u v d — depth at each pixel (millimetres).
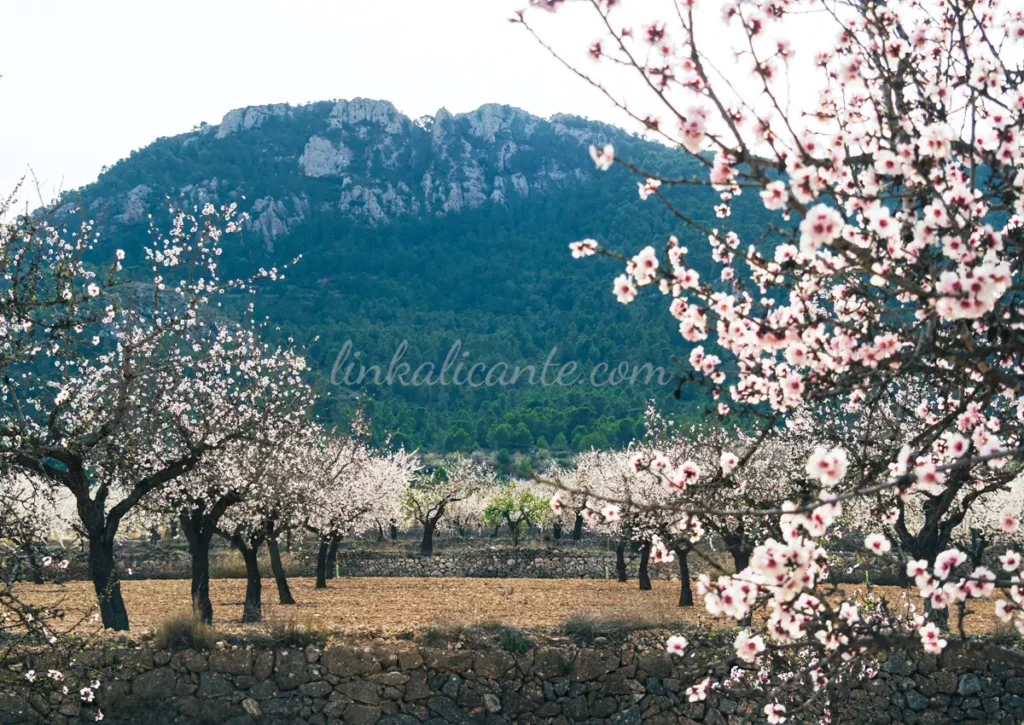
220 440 18219
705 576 4906
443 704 17359
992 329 4652
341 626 19141
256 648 17453
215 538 45688
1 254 9844
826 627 5090
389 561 43219
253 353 19703
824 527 4508
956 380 5496
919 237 4391
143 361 17109
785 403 5613
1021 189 4609
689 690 5617
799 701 9594
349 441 32906
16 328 10500
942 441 6223
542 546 48438
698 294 5211
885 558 4957
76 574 34281
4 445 11977
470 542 51281
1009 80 5371
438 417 131250
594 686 17469
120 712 16562
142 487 18312
